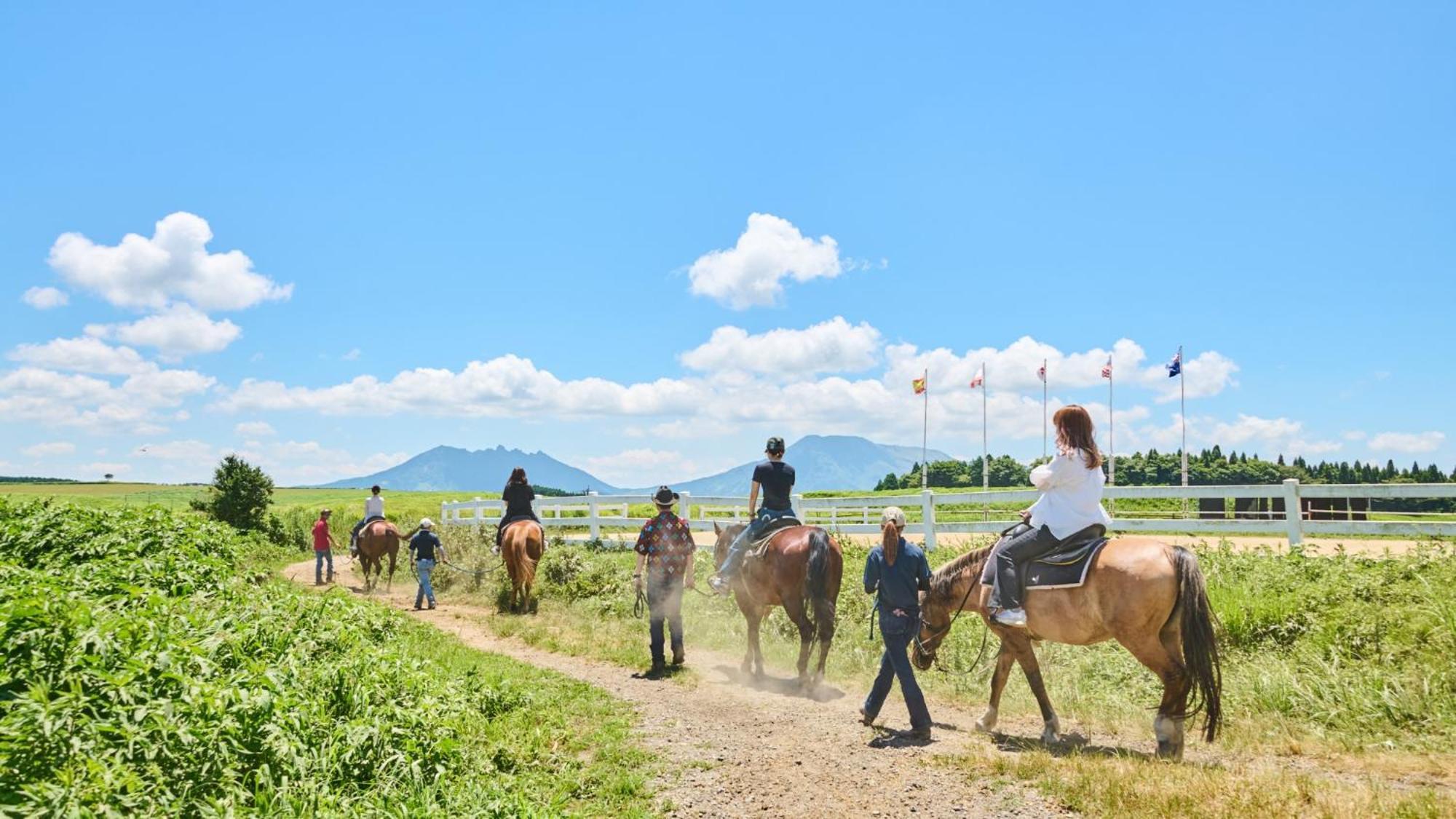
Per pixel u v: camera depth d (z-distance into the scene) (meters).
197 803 4.46
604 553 19.64
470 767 6.20
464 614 15.48
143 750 4.56
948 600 7.99
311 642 7.61
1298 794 5.22
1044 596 6.80
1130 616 6.29
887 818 5.41
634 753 6.80
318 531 21.34
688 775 6.31
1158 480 74.38
